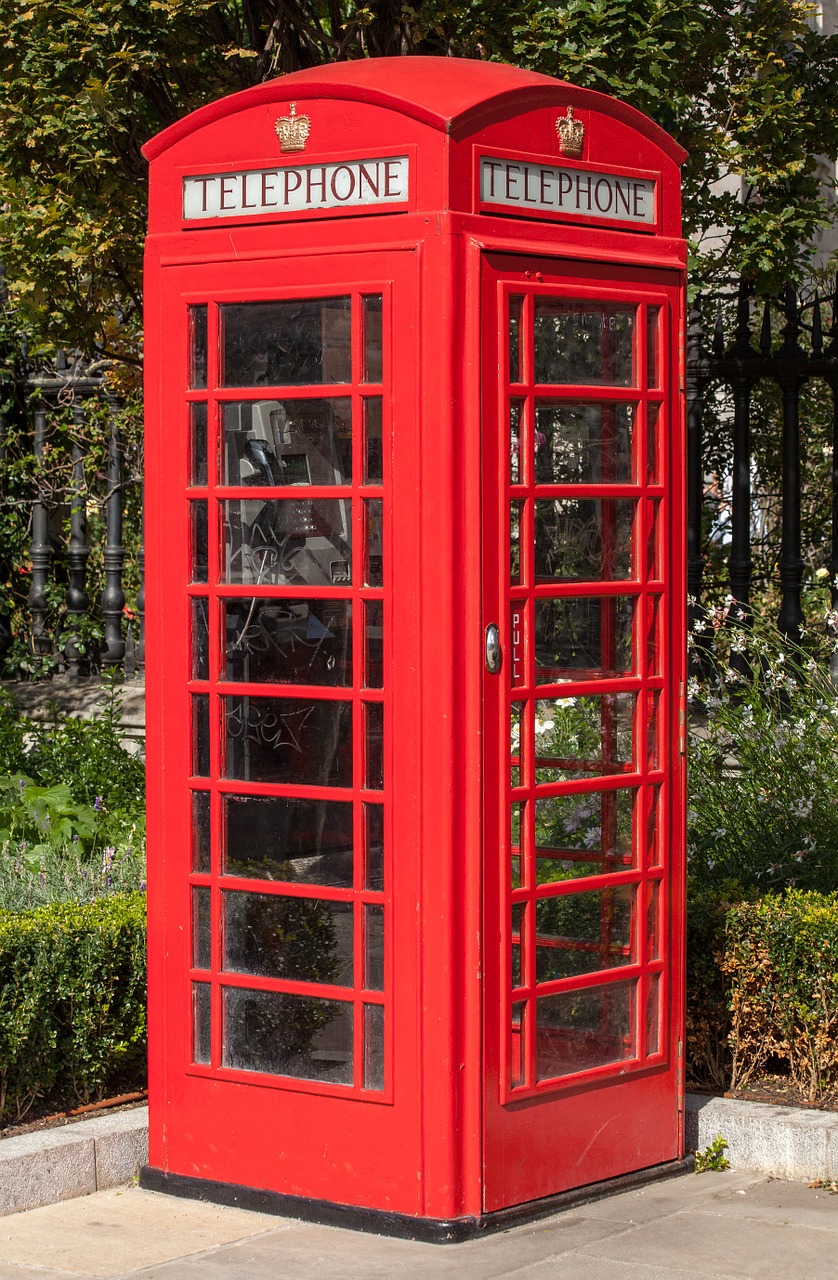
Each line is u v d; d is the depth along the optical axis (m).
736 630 7.54
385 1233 4.19
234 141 4.32
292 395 4.25
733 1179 4.69
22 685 9.95
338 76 4.33
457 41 6.76
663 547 4.56
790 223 7.93
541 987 4.31
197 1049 4.54
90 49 6.43
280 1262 4.01
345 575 4.22
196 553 4.46
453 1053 4.13
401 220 4.08
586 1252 4.06
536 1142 4.32
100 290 7.42
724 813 6.37
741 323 8.63
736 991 5.16
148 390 4.50
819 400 10.88
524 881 4.28
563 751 4.37
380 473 4.16
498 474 4.13
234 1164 4.47
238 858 4.44
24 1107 4.91
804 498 10.76
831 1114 4.83
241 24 7.77
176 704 4.50
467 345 4.07
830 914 5.03
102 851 7.11
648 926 4.61
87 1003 4.96
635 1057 4.58
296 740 4.32
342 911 4.29
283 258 4.23
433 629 4.09
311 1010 4.36
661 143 4.57
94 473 10.52
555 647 4.32
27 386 10.36
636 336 4.48
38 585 10.26
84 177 6.86
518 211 4.19
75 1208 4.48
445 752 4.09
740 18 7.48
